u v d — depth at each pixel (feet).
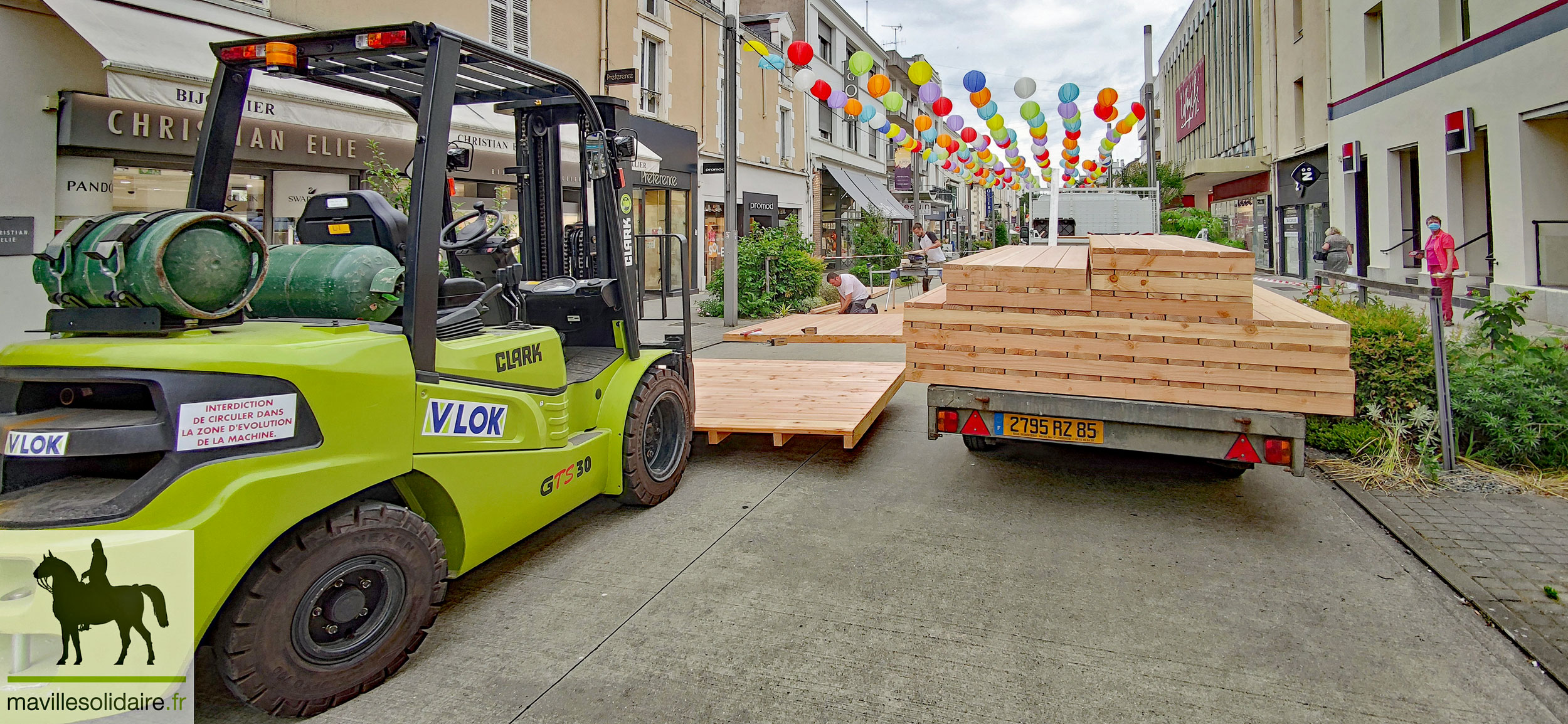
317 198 11.71
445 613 11.57
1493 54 43.57
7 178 23.75
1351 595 11.96
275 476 8.25
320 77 12.40
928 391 15.94
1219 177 102.83
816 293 53.31
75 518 7.52
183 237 8.45
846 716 8.93
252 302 10.69
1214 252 13.93
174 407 7.75
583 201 16.14
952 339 15.69
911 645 10.52
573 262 16.66
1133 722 8.80
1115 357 14.62
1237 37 107.76
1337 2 65.62
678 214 62.85
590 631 10.99
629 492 15.26
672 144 58.13
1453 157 48.49
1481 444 18.78
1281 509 15.85
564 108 15.93
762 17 80.18
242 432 8.16
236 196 30.12
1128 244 15.40
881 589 12.25
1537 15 39.88
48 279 8.61
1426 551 13.35
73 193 25.59
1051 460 19.56
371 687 9.50
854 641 10.64
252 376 8.25
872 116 45.78
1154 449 14.69
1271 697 9.27
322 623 9.07
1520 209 41.55
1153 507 16.10
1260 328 13.70
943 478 18.13
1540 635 10.50
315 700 8.93
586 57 51.06
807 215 91.76
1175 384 14.30
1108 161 62.28
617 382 15.19
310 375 8.70
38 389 8.83
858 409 20.03
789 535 14.60
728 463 19.43
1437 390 17.85
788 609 11.57
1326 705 9.12
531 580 12.67
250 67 11.35
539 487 12.41
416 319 10.09
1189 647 10.44
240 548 7.96
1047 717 8.89
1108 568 13.01
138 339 8.46
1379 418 18.83
